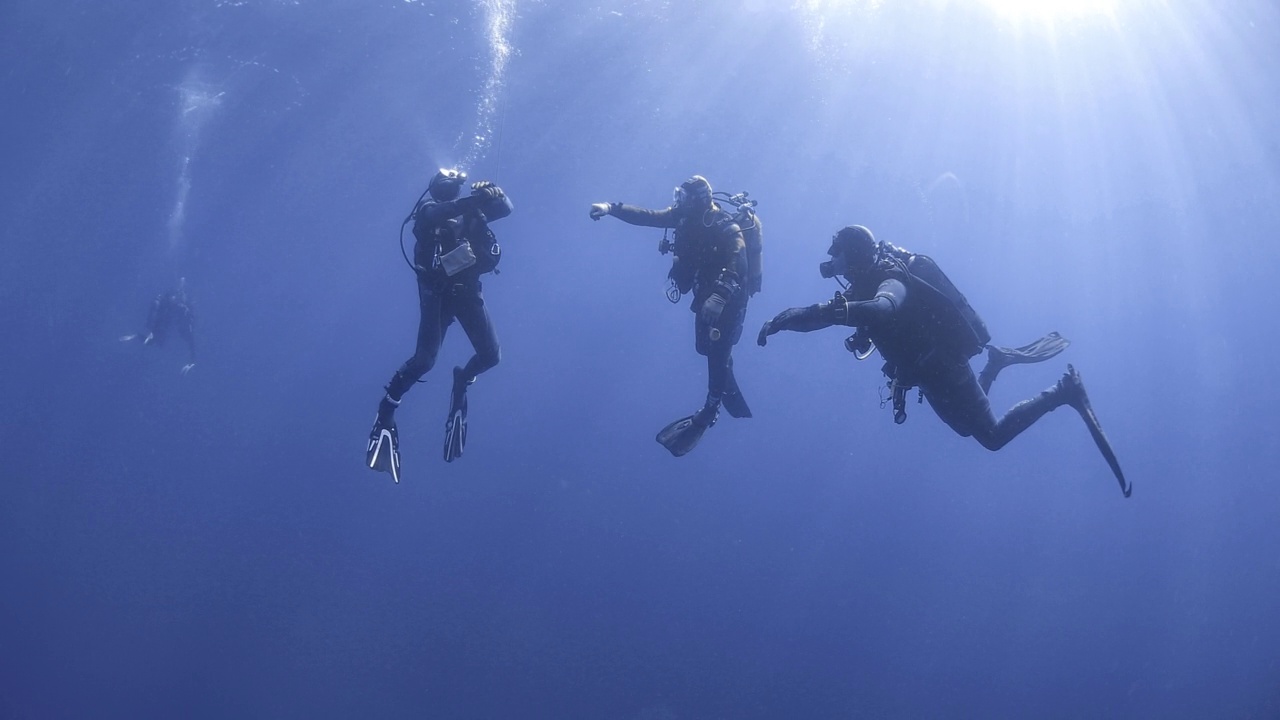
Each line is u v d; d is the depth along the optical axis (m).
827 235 33.09
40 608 35.16
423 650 32.12
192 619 33.91
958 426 4.94
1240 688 33.06
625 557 34.94
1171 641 34.97
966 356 4.80
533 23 23.66
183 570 35.78
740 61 25.33
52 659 33.22
